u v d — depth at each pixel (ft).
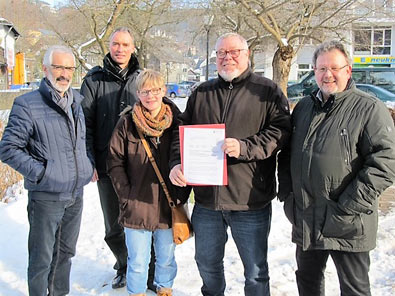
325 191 9.17
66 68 10.61
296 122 10.03
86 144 12.72
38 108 10.56
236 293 12.79
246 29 66.90
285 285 13.20
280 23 54.49
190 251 15.89
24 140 10.43
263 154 9.87
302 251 10.27
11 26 111.45
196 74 250.57
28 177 10.41
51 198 10.79
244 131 10.32
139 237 11.37
